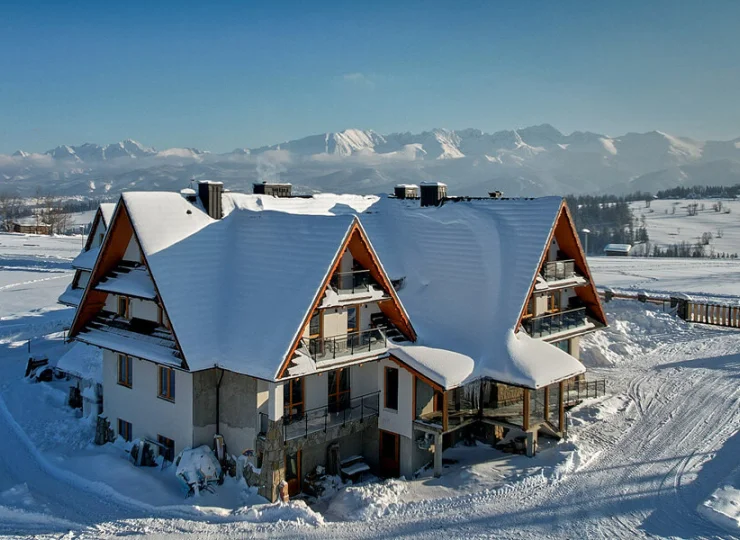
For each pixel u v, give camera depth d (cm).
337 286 2586
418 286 3147
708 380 3631
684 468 2505
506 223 3195
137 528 2075
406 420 2627
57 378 3775
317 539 2014
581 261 3412
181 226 2739
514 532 2044
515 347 2716
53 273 7762
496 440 2900
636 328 4744
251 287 2567
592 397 3347
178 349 2398
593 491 2330
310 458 2562
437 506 2245
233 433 2469
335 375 2739
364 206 3750
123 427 2856
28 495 2314
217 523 2117
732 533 2011
